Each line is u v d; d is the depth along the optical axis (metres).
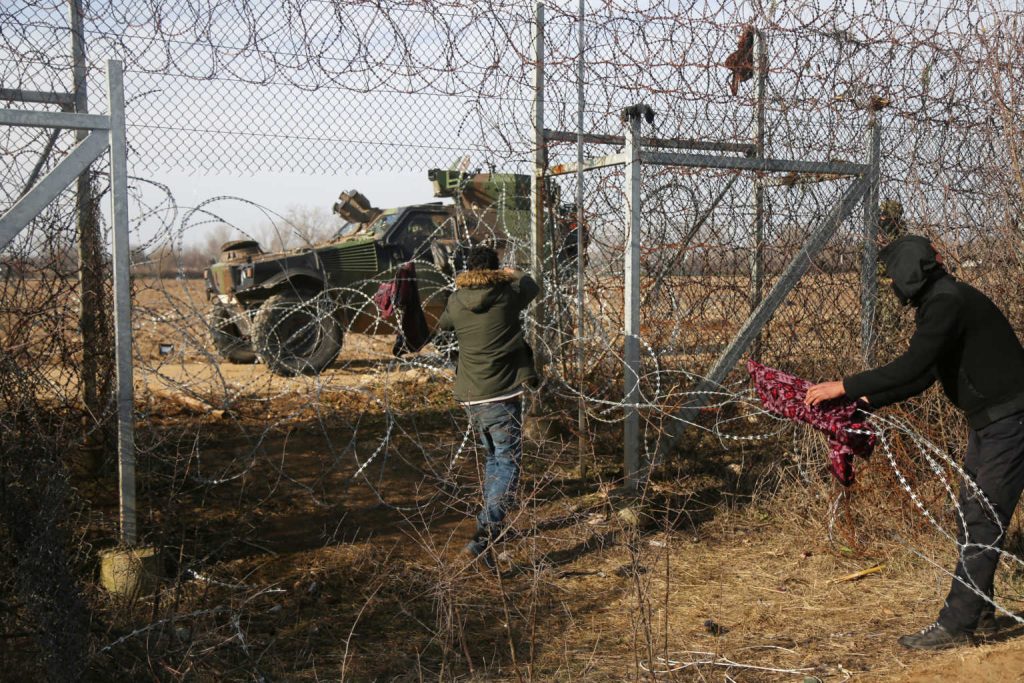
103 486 4.70
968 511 3.36
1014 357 3.27
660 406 4.77
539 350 5.89
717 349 5.31
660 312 5.19
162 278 3.87
